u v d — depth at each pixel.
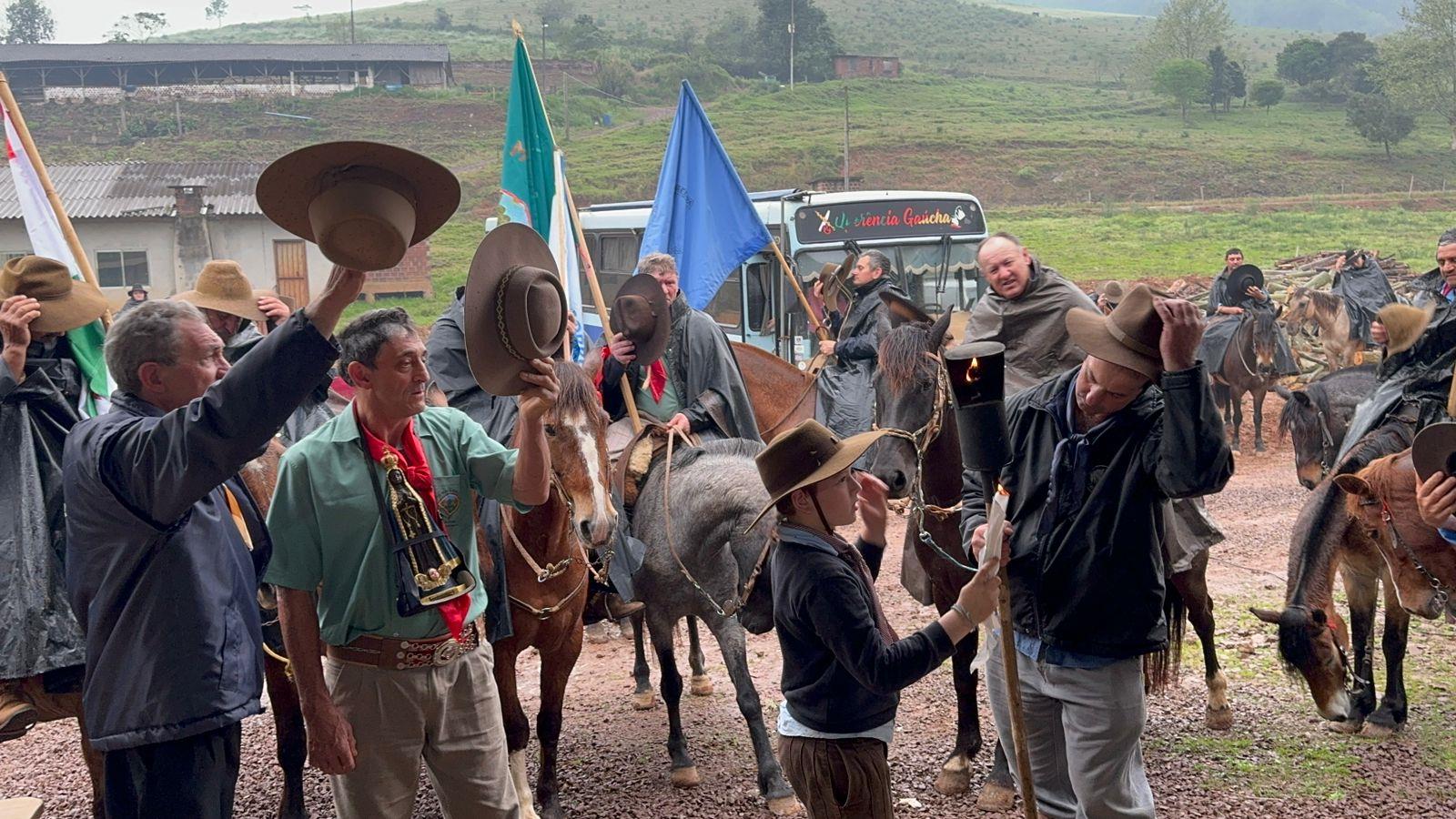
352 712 3.61
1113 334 3.64
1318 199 67.75
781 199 14.55
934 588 5.43
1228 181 75.00
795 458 3.32
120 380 3.57
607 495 5.03
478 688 3.79
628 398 6.44
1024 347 6.07
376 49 89.56
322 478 3.54
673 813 5.45
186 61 84.00
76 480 3.50
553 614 5.22
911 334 5.27
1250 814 5.17
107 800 3.52
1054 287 6.02
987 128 89.25
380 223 2.86
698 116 9.30
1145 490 3.75
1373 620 6.16
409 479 3.64
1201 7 124.19
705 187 9.34
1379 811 5.18
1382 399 6.21
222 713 3.50
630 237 17.48
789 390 8.80
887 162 76.62
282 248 36.00
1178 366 3.46
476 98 84.94
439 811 5.55
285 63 86.69
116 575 3.47
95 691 3.49
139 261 35.34
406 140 77.06
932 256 14.88
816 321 10.16
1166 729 6.16
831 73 118.38
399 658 3.59
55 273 5.01
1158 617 3.80
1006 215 64.06
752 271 14.73
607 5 165.25
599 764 6.08
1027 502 3.93
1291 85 119.44
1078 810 3.98
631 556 5.62
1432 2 90.94
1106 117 102.44
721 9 161.62
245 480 5.50
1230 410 17.44
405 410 3.58
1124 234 52.06
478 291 3.46
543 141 7.50
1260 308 16.48
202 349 3.59
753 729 5.49
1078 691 3.82
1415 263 39.78
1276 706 6.43
